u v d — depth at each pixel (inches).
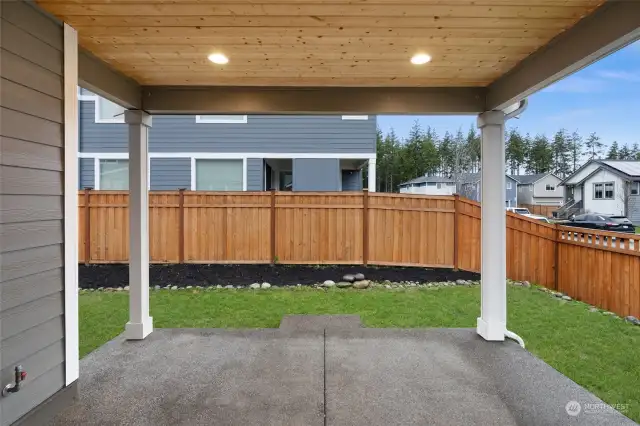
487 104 140.2
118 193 260.2
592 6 83.9
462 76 129.2
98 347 135.9
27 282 80.9
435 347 135.3
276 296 205.6
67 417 90.2
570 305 192.4
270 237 260.8
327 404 97.0
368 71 124.9
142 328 142.9
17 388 75.4
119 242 261.7
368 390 104.2
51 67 87.7
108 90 120.0
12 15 76.6
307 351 131.9
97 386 106.3
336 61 116.4
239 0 81.5
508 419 90.3
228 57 113.5
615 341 144.7
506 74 126.3
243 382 109.0
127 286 222.7
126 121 139.9
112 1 81.7
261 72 126.1
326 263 261.1
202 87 140.1
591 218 594.6
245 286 224.5
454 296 206.1
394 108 140.6
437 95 141.2
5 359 75.2
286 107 140.6
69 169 93.0
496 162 140.0
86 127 328.5
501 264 140.7
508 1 81.5
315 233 261.4
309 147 337.1
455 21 91.0
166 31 97.0
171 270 247.6
